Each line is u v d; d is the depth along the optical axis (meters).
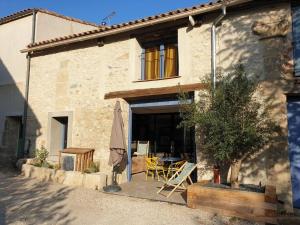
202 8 7.28
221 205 5.65
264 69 6.60
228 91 6.19
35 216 5.53
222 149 5.91
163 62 8.59
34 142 10.80
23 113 11.31
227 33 7.23
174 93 7.91
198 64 7.64
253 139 5.89
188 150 10.27
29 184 8.31
